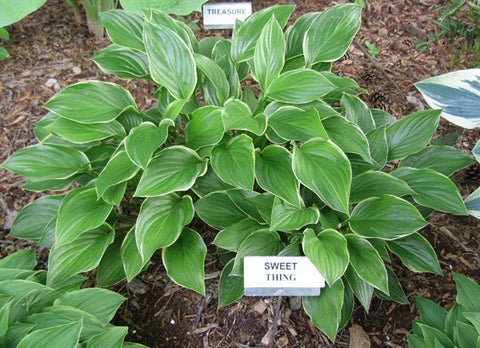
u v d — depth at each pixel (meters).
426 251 1.76
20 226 1.92
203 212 1.83
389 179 1.75
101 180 1.62
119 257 1.88
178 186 1.62
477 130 2.56
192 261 1.69
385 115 2.19
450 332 1.55
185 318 1.89
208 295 1.95
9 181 2.42
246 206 1.80
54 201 1.99
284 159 1.72
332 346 1.80
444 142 2.42
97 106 1.83
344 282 1.79
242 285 1.81
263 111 1.96
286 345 1.80
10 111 2.70
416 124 1.92
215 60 2.22
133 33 2.02
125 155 1.72
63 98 1.79
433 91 1.81
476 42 2.72
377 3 3.36
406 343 1.80
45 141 2.01
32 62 2.99
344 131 1.81
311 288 1.65
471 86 1.79
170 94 1.99
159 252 2.14
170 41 1.83
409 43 3.09
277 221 1.58
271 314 1.89
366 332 1.84
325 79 1.77
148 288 2.00
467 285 1.60
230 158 1.69
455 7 2.62
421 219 1.61
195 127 1.80
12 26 3.23
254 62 1.91
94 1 2.94
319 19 2.05
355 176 1.83
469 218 2.22
